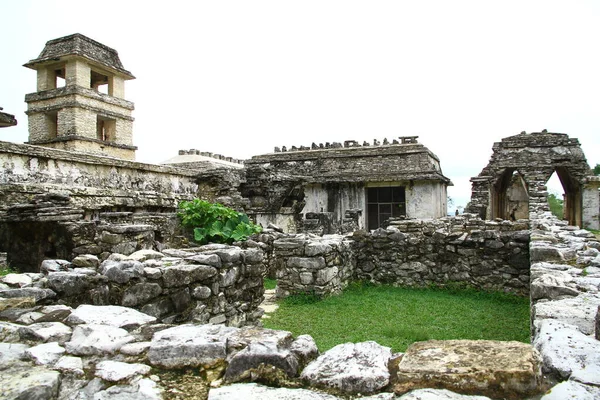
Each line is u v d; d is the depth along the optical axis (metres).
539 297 3.75
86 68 23.64
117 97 25.42
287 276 7.71
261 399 2.04
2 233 7.16
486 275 8.22
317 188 24.72
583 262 5.12
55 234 6.73
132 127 26.39
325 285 7.57
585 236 7.54
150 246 7.48
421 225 8.91
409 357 2.25
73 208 7.03
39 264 6.88
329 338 5.36
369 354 2.39
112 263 4.71
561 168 21.55
